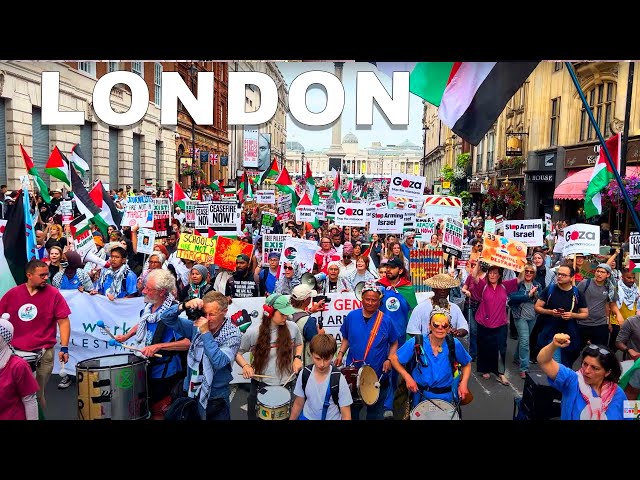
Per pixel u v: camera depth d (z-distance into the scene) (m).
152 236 9.98
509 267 8.38
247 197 22.94
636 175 15.48
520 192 29.81
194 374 4.87
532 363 8.85
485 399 7.35
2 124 19.81
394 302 6.68
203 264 8.88
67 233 11.68
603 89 22.00
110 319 7.70
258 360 5.16
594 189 10.24
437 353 5.20
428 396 5.16
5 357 4.55
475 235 15.28
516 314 8.39
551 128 26.98
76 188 8.80
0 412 4.56
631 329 6.38
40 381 5.82
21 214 6.82
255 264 9.91
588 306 7.64
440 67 6.88
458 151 49.69
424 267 9.88
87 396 5.10
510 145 29.08
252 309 7.51
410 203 12.00
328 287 8.51
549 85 26.91
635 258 8.28
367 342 5.65
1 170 19.86
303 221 14.42
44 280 5.89
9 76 19.52
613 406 4.60
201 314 5.04
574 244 9.37
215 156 46.09
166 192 25.78
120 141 29.25
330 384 4.75
